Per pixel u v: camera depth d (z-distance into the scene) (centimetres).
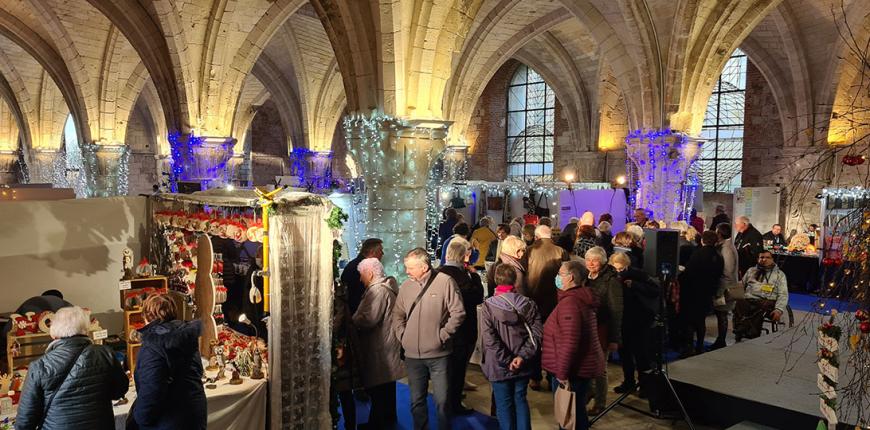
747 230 966
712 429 531
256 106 2258
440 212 1369
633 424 543
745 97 1747
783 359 628
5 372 437
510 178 2364
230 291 552
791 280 1174
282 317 438
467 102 1683
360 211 939
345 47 738
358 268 505
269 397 438
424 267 458
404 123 708
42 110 2027
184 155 1144
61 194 615
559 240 733
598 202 1224
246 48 1164
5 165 2381
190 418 351
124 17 1125
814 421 476
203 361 483
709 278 704
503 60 1656
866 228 263
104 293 574
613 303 534
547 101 2220
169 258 562
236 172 2286
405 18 704
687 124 1140
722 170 1812
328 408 463
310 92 1861
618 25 1146
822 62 1395
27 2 1326
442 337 445
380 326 499
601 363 461
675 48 1096
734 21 1123
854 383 298
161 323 354
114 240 579
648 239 550
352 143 750
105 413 338
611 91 1828
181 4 1054
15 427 324
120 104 1538
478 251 866
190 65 1102
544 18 1554
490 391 620
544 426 532
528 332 438
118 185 1559
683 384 557
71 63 1429
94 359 334
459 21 736
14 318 427
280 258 435
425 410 462
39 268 540
